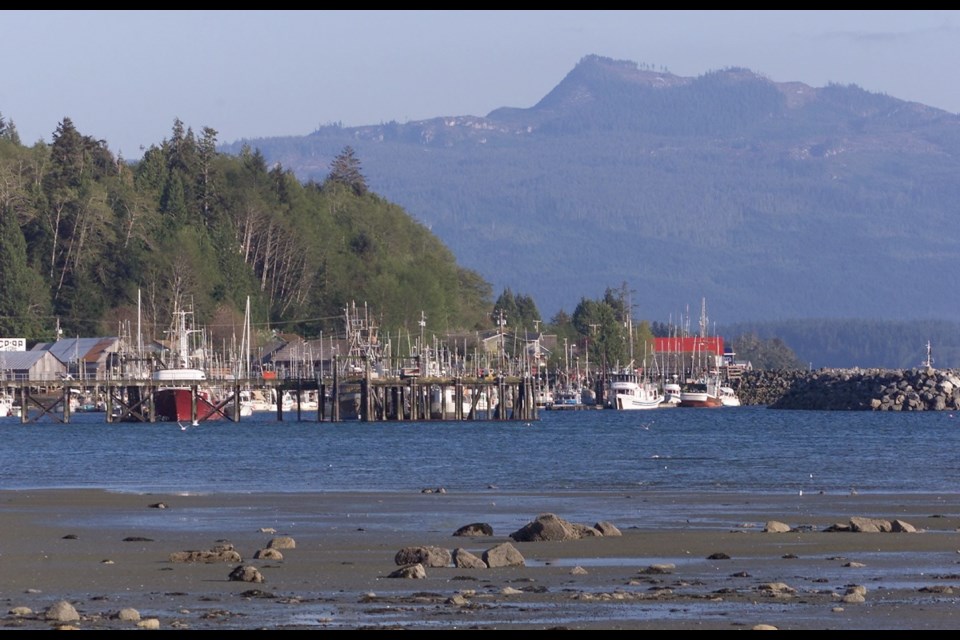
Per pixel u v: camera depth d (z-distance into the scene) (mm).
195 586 93500
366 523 138375
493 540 121062
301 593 90812
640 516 145500
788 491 183375
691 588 92062
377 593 90562
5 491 186375
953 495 174375
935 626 79750
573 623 80500
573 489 189250
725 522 137875
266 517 144875
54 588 93250
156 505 158000
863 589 89250
